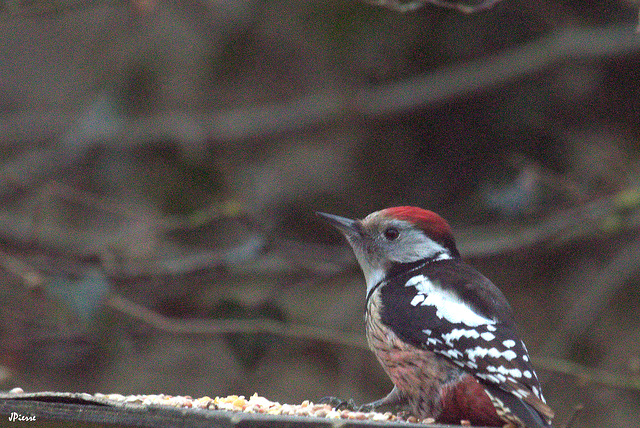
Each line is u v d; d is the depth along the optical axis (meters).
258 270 12.34
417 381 7.14
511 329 7.02
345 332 13.16
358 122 13.20
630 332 12.65
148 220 11.66
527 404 6.48
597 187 12.27
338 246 13.16
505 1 12.60
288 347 12.80
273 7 13.19
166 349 13.01
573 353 12.15
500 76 12.59
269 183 13.61
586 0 12.91
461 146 12.89
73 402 5.60
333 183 13.45
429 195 13.02
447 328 7.01
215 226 13.05
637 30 7.52
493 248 11.79
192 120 13.68
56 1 11.40
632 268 12.27
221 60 13.57
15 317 11.62
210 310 11.50
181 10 13.64
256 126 13.63
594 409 12.12
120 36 13.90
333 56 13.25
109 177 13.59
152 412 5.46
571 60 12.41
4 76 16.48
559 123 12.69
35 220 11.92
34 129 14.82
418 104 12.91
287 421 5.39
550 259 12.97
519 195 11.87
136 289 12.12
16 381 11.59
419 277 7.66
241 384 12.93
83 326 11.59
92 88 14.20
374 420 6.30
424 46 12.92
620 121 12.73
